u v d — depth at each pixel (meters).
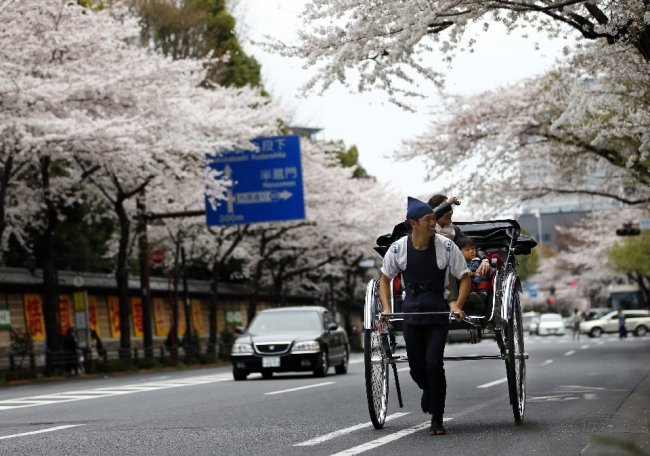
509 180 38.72
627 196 41.66
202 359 48.25
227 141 38.16
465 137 36.81
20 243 40.69
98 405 16.39
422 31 16.64
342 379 23.42
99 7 41.78
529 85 35.66
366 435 10.15
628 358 31.34
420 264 9.85
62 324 46.06
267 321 26.88
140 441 10.27
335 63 17.83
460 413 12.64
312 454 8.67
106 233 51.66
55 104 32.25
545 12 17.67
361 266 74.12
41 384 29.59
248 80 56.47
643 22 16.47
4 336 41.81
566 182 39.41
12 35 30.53
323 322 26.80
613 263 79.25
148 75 35.44
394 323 11.25
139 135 33.06
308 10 17.67
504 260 12.31
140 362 41.12
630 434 9.46
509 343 10.39
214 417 13.05
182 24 52.38
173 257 55.06
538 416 11.71
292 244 59.62
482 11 16.94
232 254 57.19
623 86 26.86
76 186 39.28
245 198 41.78
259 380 24.92
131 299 54.34
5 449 9.92
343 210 60.62
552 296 127.12
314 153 56.75
